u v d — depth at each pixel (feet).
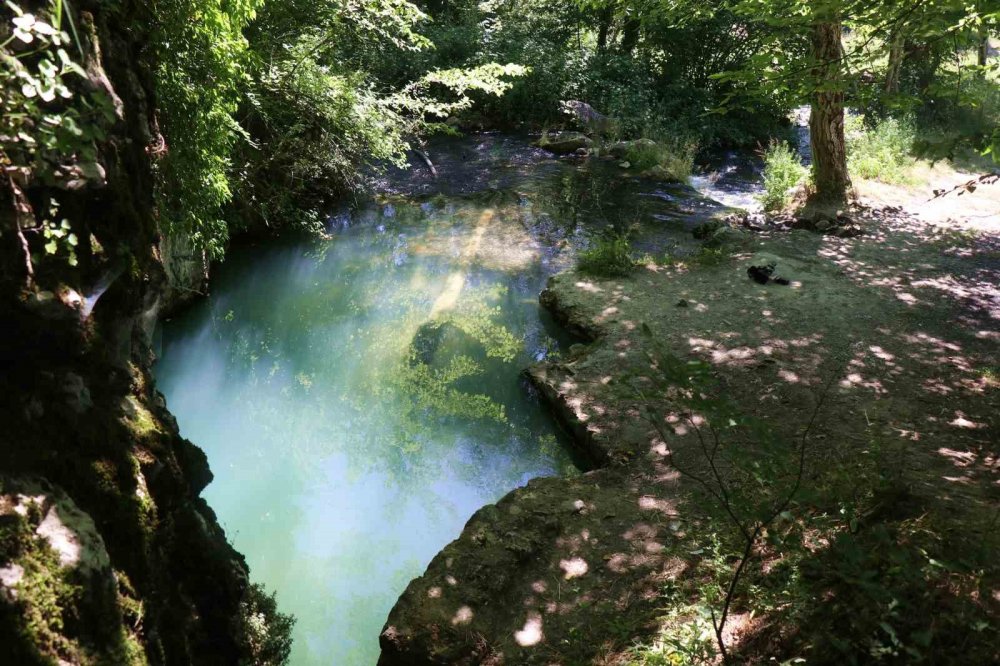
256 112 31.78
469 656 12.05
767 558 12.91
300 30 32.83
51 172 8.36
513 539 14.48
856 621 10.18
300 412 22.31
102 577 7.96
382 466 19.69
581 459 19.16
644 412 19.35
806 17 21.81
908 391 20.20
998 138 12.28
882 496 13.89
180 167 18.25
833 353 22.57
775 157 44.01
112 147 10.09
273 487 18.63
